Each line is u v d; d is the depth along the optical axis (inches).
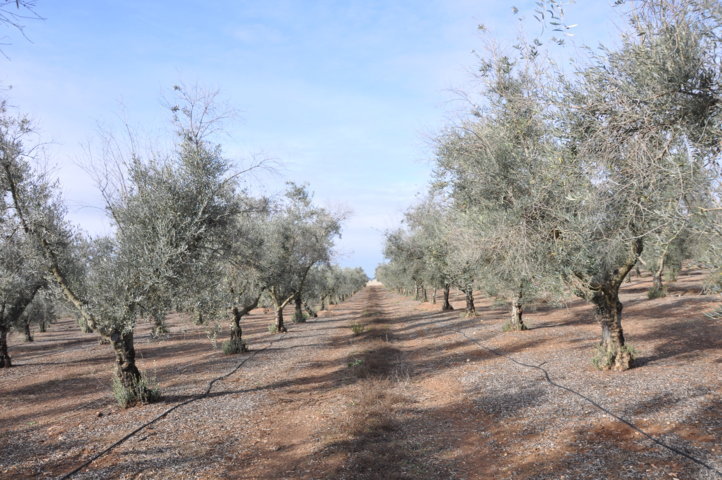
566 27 167.9
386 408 394.3
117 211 442.0
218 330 490.3
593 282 405.4
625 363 438.3
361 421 354.6
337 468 265.3
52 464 295.3
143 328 1411.2
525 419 334.3
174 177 452.8
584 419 312.8
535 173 273.4
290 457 291.0
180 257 412.8
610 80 173.5
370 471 259.3
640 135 158.2
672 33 154.3
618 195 171.6
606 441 269.0
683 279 1395.2
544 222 272.2
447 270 852.6
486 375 503.5
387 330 1049.5
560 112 189.8
